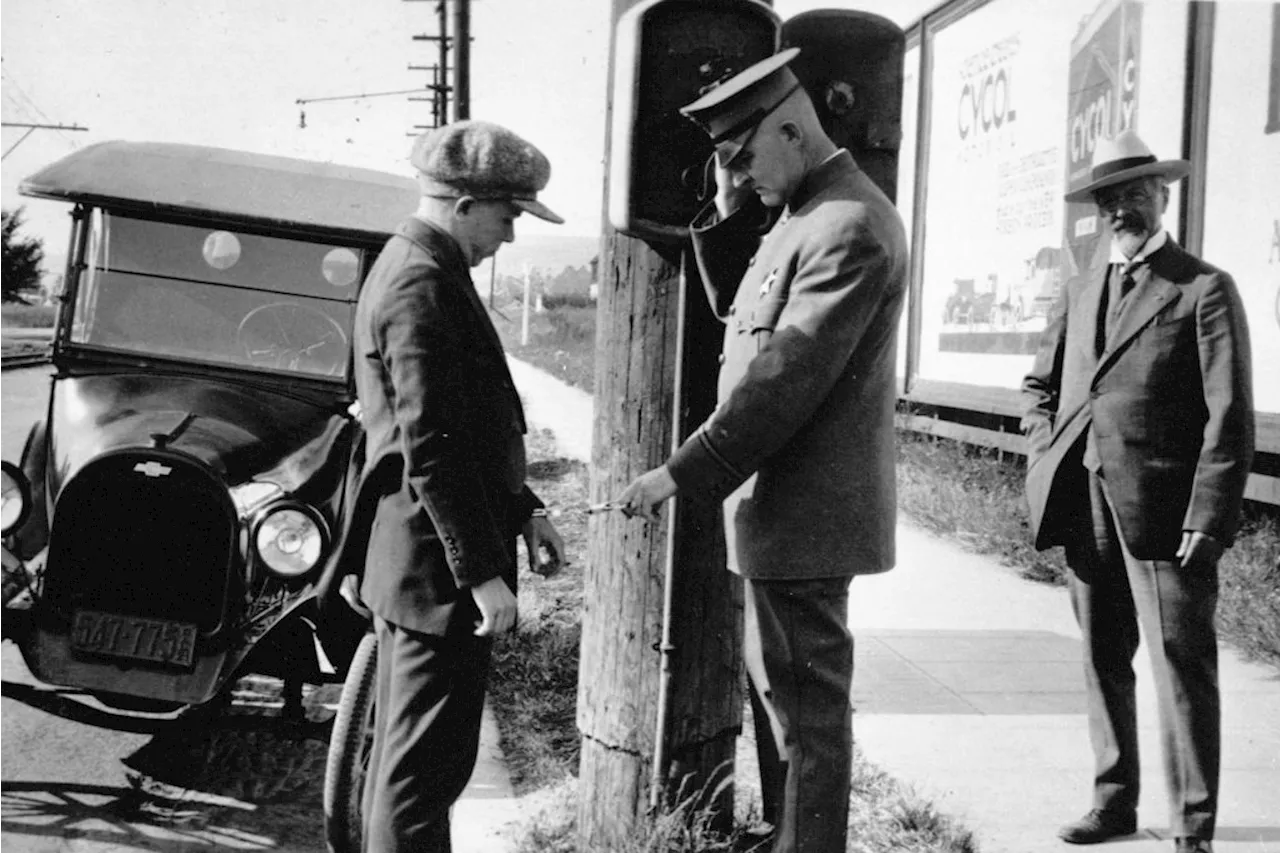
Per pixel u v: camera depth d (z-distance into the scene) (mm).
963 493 10078
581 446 15539
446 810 2965
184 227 5062
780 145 2912
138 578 4148
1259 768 4539
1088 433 3811
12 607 4156
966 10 12375
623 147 3322
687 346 3430
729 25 3316
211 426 4516
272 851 3930
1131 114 9016
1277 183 7492
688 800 3516
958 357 12500
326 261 5117
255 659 4266
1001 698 5469
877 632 6637
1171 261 3658
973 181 12227
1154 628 3635
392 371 2811
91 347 4969
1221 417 3467
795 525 2941
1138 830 3988
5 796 4250
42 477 4566
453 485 2768
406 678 2922
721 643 3525
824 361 2760
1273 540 7254
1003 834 3971
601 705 3598
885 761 4645
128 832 4020
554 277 47125
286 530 4184
